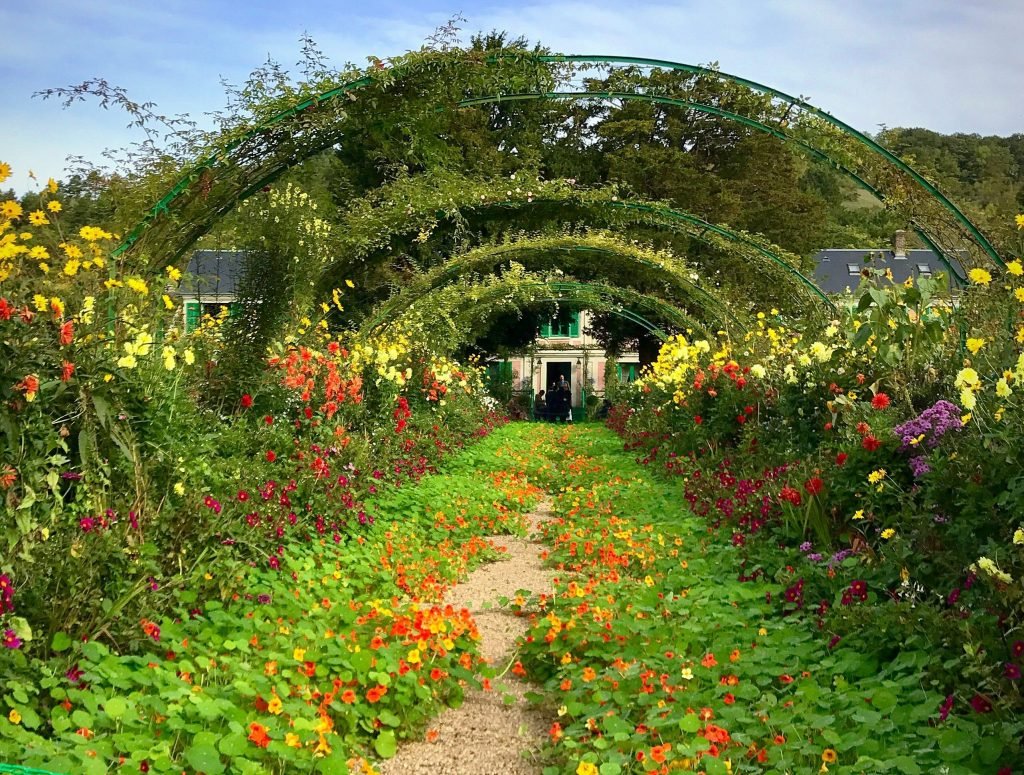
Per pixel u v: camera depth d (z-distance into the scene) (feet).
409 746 12.87
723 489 27.02
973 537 14.28
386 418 35.96
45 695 11.33
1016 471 13.99
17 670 11.03
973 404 15.62
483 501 32.78
